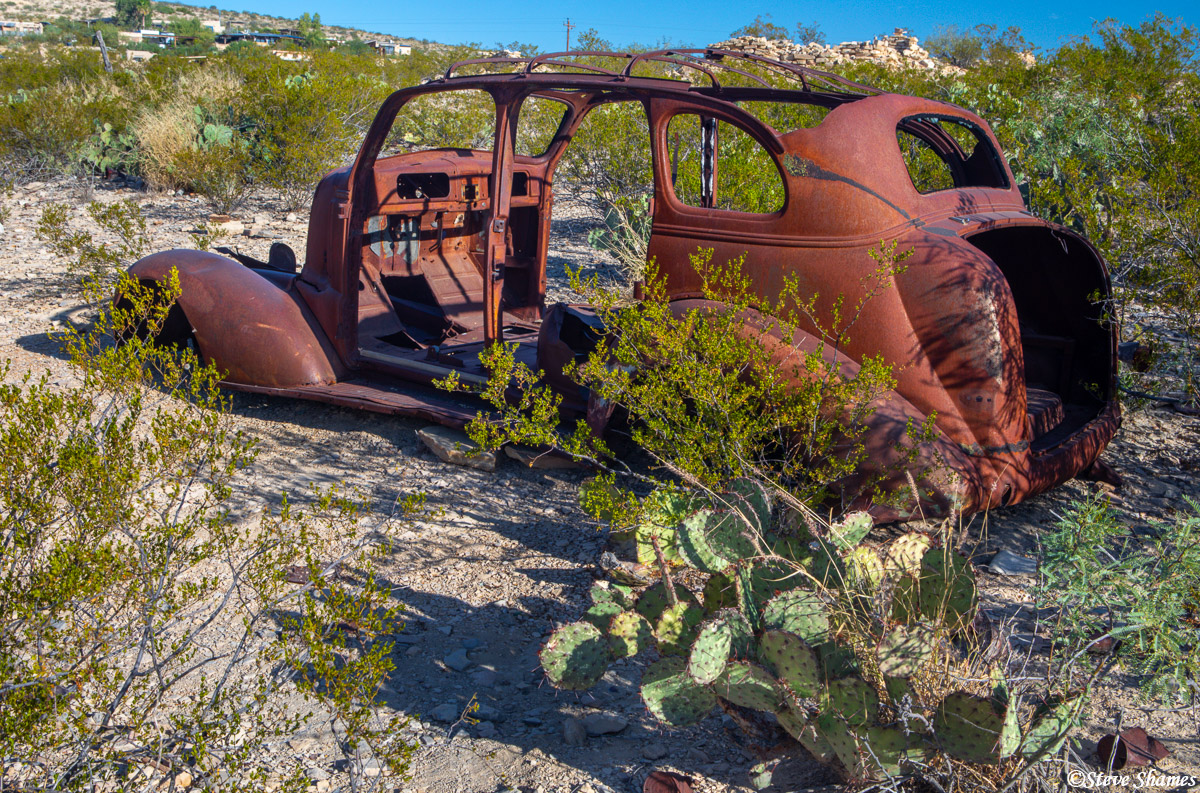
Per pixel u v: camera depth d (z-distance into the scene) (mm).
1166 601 2664
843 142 3838
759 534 2783
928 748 2213
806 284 3859
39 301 7793
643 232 8898
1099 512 2926
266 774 2465
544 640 3273
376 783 2490
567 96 5695
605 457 4504
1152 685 2648
